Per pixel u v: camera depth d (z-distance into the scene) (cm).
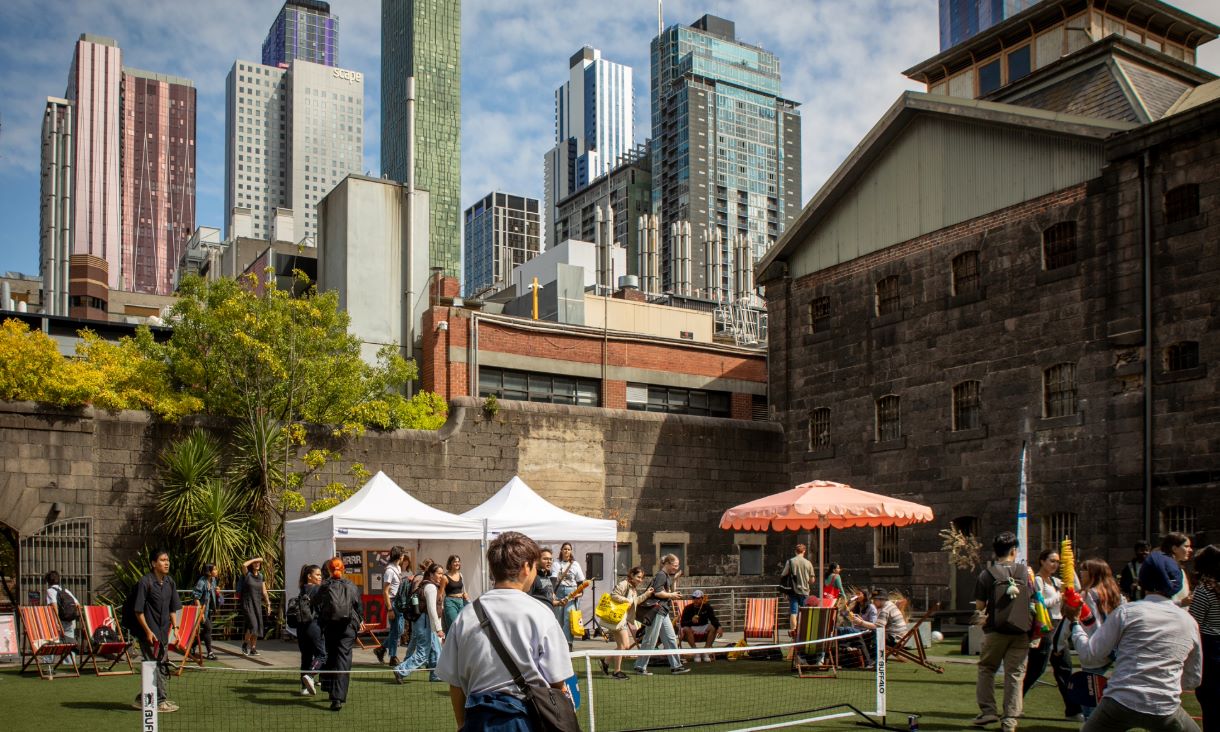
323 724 1216
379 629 2172
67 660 1839
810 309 3234
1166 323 2320
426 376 3328
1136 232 2392
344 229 3506
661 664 1797
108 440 2367
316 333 2667
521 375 3466
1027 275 2622
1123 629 784
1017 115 2633
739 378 3916
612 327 4684
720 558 3150
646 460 3075
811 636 1655
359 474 2656
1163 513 2292
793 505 1914
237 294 2647
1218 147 2266
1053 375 2558
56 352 2452
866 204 3078
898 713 1276
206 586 1923
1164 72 2953
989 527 2636
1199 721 1212
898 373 2925
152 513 2392
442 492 2789
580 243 5284
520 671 572
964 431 2717
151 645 1282
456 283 3641
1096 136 2473
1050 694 1439
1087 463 2438
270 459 2475
